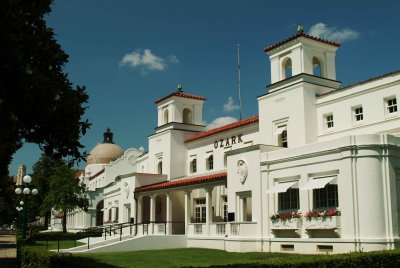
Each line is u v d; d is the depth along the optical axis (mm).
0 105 11516
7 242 55562
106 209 54531
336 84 31109
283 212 26328
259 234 27344
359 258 15664
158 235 33625
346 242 22156
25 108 12359
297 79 29969
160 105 46469
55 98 12750
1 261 28031
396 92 25656
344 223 22500
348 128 27812
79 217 71188
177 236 34344
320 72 31375
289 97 30344
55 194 62594
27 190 34969
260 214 27453
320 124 29500
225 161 38125
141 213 42375
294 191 25922
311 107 29594
